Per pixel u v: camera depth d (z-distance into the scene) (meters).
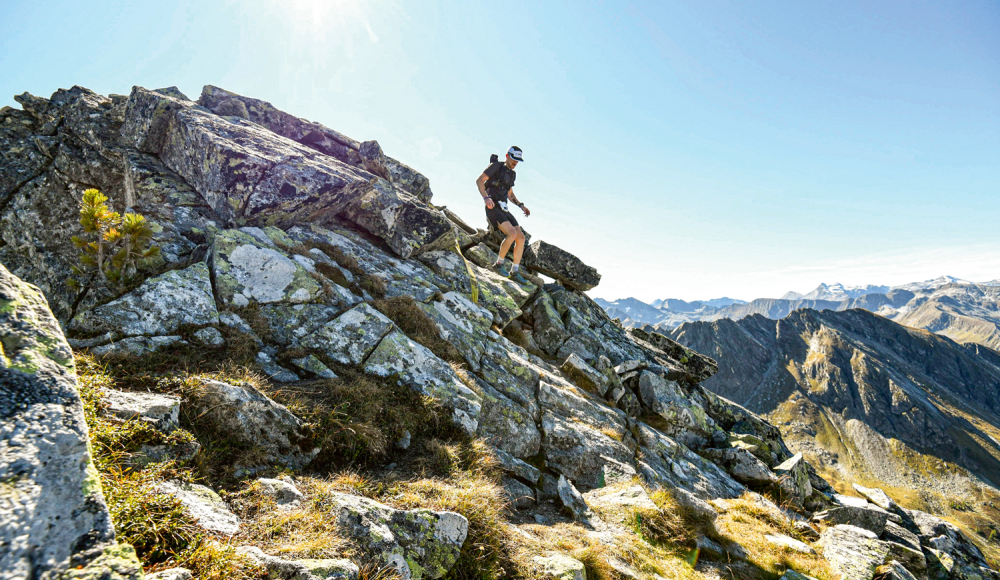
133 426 4.82
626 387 17.41
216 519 4.35
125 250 8.68
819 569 9.02
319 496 5.42
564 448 10.96
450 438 8.74
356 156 18.34
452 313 13.66
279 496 5.23
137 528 3.65
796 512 13.91
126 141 13.69
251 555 3.92
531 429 10.77
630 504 8.95
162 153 13.31
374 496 6.19
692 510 9.70
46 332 3.25
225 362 7.54
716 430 17.94
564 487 8.79
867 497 16.69
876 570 9.37
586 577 6.03
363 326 9.89
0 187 14.43
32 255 13.88
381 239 15.77
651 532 8.54
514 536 6.36
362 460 7.23
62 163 14.58
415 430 8.37
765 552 9.34
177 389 6.12
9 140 15.42
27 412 2.68
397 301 11.92
